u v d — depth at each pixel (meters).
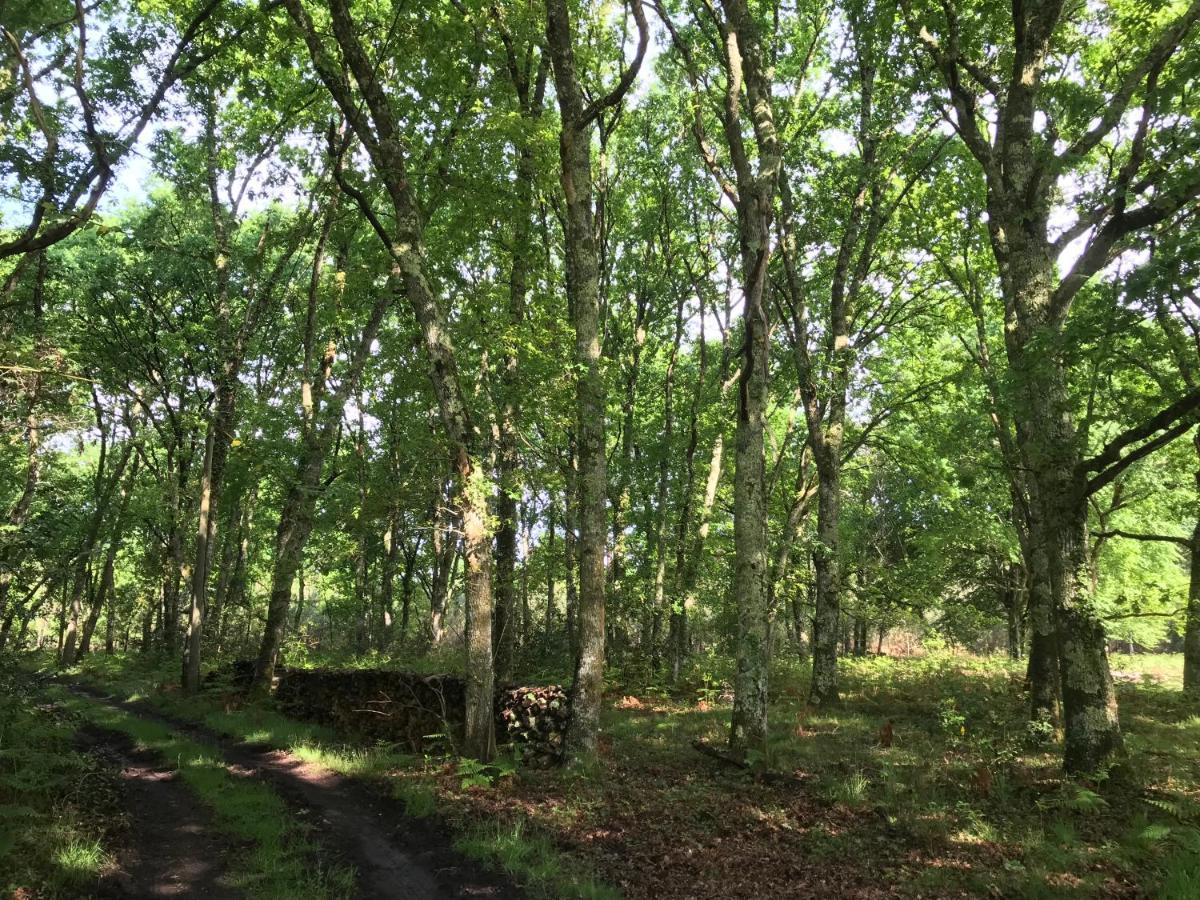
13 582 10.77
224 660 21.73
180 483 22.23
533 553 14.41
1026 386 7.98
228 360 18.23
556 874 5.79
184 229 20.70
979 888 5.39
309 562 19.92
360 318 17.41
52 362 10.72
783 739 10.51
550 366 10.77
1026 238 8.73
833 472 14.71
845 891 5.43
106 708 14.70
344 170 14.56
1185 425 6.84
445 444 10.22
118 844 6.30
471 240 12.23
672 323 23.02
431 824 7.08
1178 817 6.47
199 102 14.23
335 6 9.09
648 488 21.81
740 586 9.58
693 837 6.59
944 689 15.13
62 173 10.47
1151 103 7.37
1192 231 5.95
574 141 9.55
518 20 9.99
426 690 10.93
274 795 7.99
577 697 9.02
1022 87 8.81
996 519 20.67
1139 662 24.09
